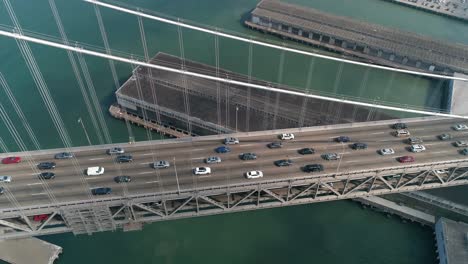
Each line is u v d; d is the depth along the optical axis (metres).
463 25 155.38
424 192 90.62
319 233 86.75
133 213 73.00
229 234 86.06
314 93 117.06
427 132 87.44
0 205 68.62
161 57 123.25
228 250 83.62
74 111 110.31
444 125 89.62
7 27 140.75
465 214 87.25
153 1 160.25
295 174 76.69
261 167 78.19
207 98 107.81
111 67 125.00
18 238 79.25
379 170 77.56
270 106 106.19
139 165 78.06
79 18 148.38
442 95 120.44
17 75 121.44
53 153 80.31
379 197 90.81
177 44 137.88
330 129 88.00
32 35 137.75
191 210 76.81
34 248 80.94
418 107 115.56
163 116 106.00
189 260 82.06
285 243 85.00
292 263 82.06
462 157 81.38
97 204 69.62
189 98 107.38
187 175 76.00
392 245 85.12
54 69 124.12
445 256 79.38
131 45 136.38
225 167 78.12
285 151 82.06
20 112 109.50
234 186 73.38
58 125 106.12
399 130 86.69
